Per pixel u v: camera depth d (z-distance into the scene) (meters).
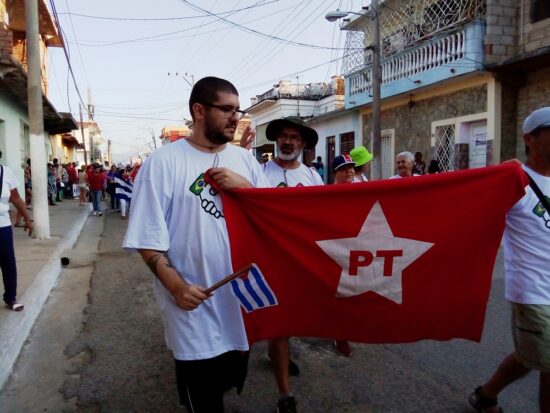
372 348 4.38
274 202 2.61
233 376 2.60
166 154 2.40
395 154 16.91
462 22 13.36
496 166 2.70
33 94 9.58
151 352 4.29
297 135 4.08
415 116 15.78
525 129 2.77
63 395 3.50
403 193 2.71
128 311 5.49
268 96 30.23
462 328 2.84
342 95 25.08
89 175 16.80
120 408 3.32
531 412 3.22
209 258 2.41
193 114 2.46
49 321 5.12
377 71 14.79
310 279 2.72
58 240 9.61
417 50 14.81
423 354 4.21
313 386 3.64
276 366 3.06
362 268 2.75
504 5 12.48
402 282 2.79
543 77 12.05
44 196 9.81
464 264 2.78
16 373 3.85
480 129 13.35
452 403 3.35
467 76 13.04
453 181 2.71
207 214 2.42
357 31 19.09
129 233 2.31
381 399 3.42
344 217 2.70
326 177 22.94
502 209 2.69
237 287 2.50
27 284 5.93
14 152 14.67
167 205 2.38
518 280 2.70
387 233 2.74
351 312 2.80
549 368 2.59
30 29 9.51
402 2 16.80
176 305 2.38
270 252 2.65
